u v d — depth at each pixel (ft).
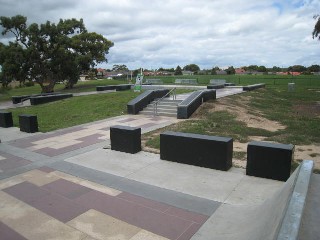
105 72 391.04
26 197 19.85
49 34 118.11
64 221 16.61
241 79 160.66
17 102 88.02
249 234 13.25
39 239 14.97
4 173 24.64
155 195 19.62
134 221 16.42
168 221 16.34
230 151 23.85
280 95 87.04
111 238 14.87
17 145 34.22
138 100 54.39
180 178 22.36
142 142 32.91
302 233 9.55
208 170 23.77
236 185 20.81
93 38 145.48
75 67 129.29
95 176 23.31
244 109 54.44
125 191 20.38
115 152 29.43
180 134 25.75
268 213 13.52
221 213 17.06
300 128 40.16
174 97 61.93
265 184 20.81
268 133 36.96
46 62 121.39
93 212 17.53
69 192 20.45
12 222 16.67
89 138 36.24
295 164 24.58
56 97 84.28
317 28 72.49
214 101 57.57
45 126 47.83
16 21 114.11
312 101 75.00
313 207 11.08
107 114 54.54
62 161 27.32
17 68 114.32
